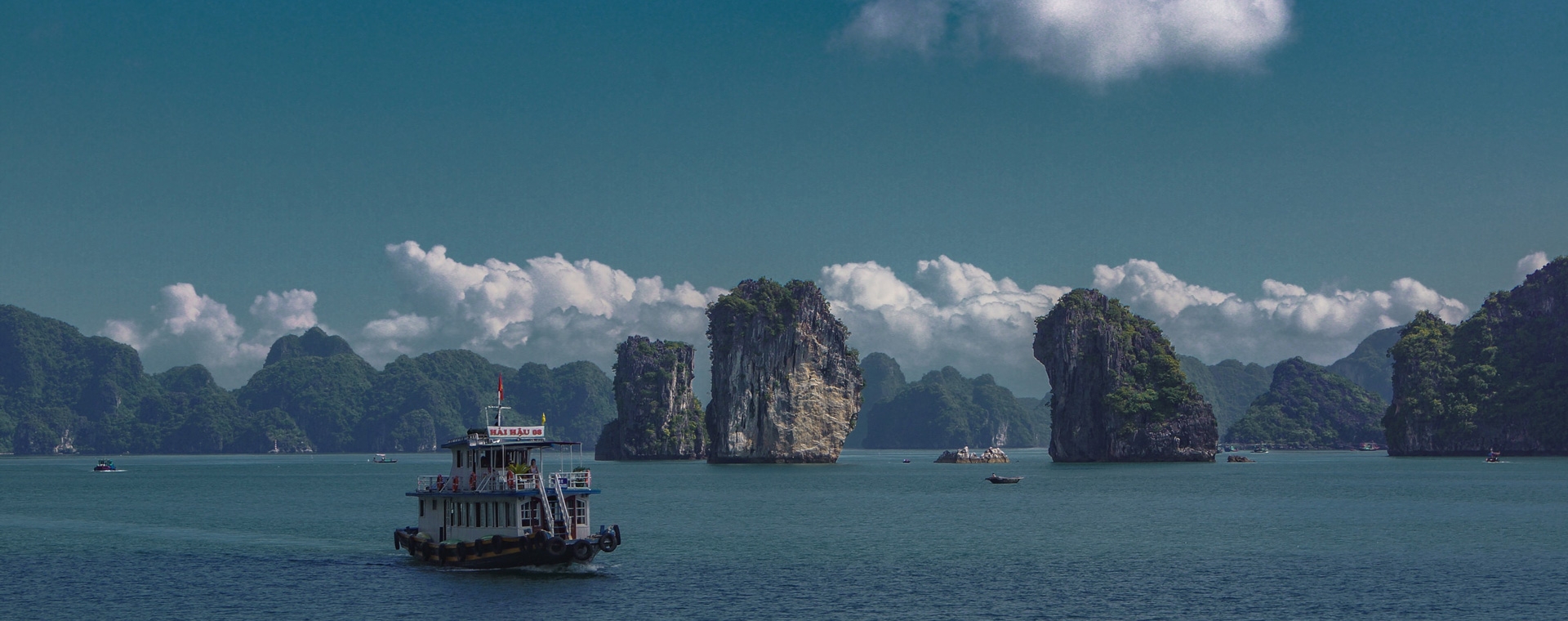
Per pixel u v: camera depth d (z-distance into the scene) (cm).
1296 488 18300
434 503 8638
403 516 13650
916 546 10269
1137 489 18262
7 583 8456
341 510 14788
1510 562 9081
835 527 11925
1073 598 7644
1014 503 15288
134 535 11550
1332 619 6988
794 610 7250
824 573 8644
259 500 17062
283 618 7069
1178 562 9212
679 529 11731
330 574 8612
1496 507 14025
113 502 17000
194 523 12938
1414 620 6956
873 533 11362
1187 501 15562
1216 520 12650
